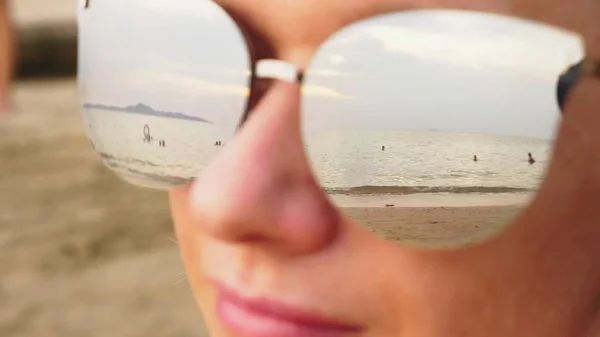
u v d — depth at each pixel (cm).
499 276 58
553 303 59
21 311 170
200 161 67
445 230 56
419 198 56
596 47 54
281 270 62
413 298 59
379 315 61
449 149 55
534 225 56
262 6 59
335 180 58
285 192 58
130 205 228
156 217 219
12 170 257
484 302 58
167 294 177
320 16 56
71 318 167
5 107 243
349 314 61
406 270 59
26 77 408
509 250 57
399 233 58
